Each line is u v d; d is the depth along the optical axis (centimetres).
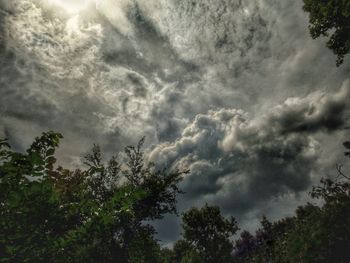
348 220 1894
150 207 2192
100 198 1966
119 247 1725
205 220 4169
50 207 363
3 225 345
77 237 376
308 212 2112
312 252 1872
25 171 330
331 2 1950
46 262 366
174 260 4216
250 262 4922
